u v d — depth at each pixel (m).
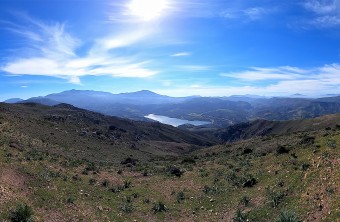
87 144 77.88
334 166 19.44
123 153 84.31
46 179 24.62
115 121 183.12
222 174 30.91
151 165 48.97
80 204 21.19
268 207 19.03
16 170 23.48
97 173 35.41
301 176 20.81
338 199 15.95
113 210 22.09
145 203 24.97
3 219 14.63
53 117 100.00
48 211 17.78
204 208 22.91
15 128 58.16
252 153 40.47
